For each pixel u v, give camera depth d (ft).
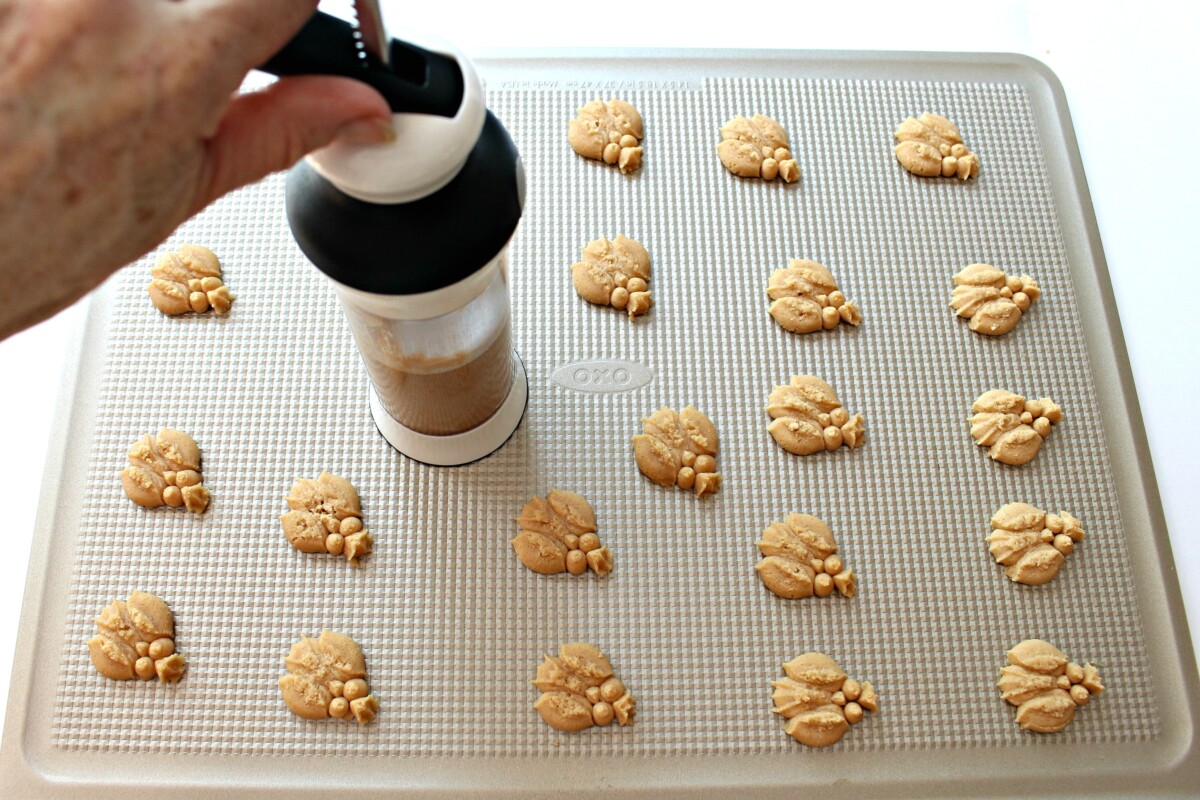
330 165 1.47
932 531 1.96
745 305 2.07
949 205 2.14
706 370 2.03
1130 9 2.22
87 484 1.95
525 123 2.16
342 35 1.47
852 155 2.17
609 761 1.86
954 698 1.90
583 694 1.87
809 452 1.98
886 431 2.01
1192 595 1.98
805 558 1.93
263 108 1.41
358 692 1.86
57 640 1.89
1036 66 2.25
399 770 1.85
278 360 2.02
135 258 1.45
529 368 2.02
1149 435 2.05
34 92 1.30
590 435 1.99
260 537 1.93
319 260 1.57
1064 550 1.95
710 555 1.94
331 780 1.84
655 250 2.09
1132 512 1.99
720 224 2.11
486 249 1.57
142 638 1.87
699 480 1.96
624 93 2.19
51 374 2.17
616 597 1.92
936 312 2.08
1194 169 2.08
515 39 2.40
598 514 1.95
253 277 2.06
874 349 2.05
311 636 1.90
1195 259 2.09
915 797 1.86
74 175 1.34
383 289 1.56
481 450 1.96
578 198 2.11
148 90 1.33
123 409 1.99
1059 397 2.04
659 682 1.89
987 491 1.99
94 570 1.92
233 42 1.35
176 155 1.38
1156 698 1.91
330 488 1.94
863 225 2.12
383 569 1.93
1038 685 1.89
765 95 2.20
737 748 1.87
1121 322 2.11
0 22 1.30
